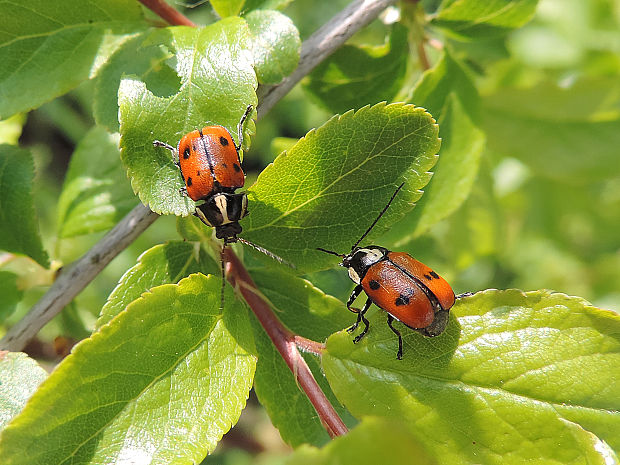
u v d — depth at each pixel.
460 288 0.13
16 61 0.07
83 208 0.08
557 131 0.09
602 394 0.06
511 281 0.13
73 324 0.08
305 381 0.06
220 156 0.06
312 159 0.06
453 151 0.08
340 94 0.08
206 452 0.06
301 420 0.07
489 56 0.09
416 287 0.06
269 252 0.07
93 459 0.06
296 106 0.14
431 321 0.06
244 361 0.06
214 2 0.07
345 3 0.13
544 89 0.09
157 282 0.06
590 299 0.13
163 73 0.06
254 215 0.06
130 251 0.12
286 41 0.07
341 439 0.05
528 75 0.10
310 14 0.13
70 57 0.07
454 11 0.08
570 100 0.09
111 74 0.07
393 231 0.07
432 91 0.08
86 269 0.07
